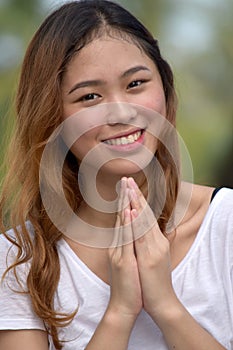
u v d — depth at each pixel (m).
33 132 2.27
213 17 6.82
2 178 2.44
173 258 2.26
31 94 2.27
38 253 2.28
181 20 6.79
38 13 6.39
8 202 2.40
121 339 2.13
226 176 6.47
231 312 2.21
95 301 2.23
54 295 2.25
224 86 6.70
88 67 2.12
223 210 2.29
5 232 2.34
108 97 2.12
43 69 2.21
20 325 2.24
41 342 2.27
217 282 2.23
